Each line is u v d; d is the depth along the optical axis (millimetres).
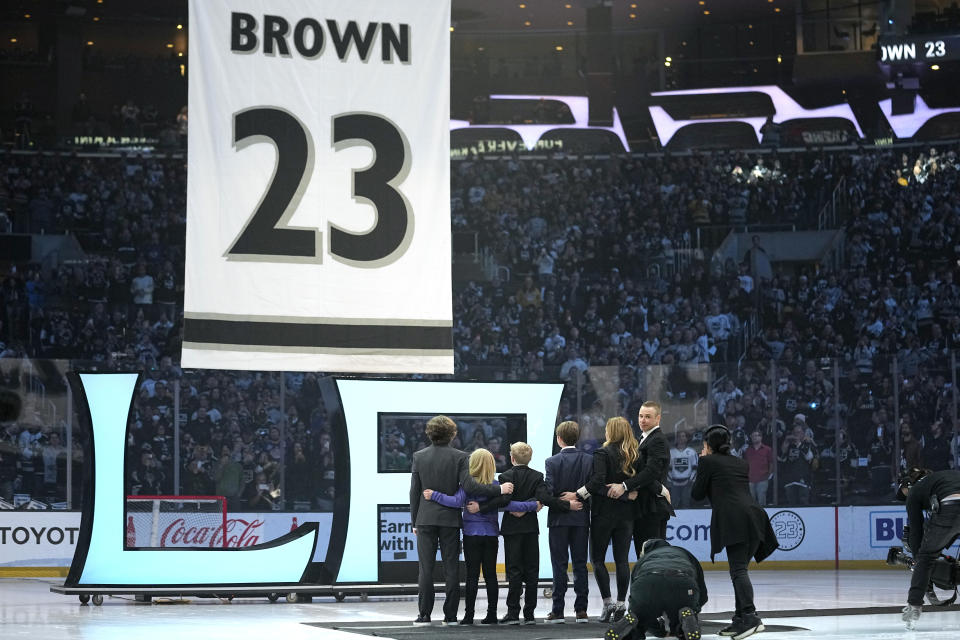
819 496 24484
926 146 35688
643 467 11391
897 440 24672
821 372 24875
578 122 38750
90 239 34875
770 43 38469
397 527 19156
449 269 15102
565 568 11922
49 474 23016
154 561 14531
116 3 37562
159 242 35062
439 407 14953
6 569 21719
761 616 12789
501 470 24234
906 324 32938
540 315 34469
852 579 20578
